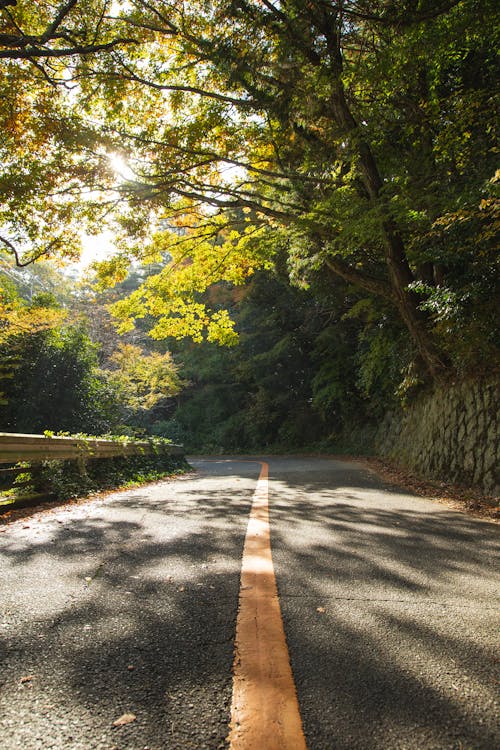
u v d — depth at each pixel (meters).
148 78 10.19
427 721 1.70
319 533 4.84
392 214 8.85
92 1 8.22
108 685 1.91
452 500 7.74
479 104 7.48
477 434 8.99
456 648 2.28
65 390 17.92
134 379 24.69
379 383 18.34
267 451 30.12
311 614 2.68
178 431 35.75
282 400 29.11
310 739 1.59
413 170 9.52
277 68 8.91
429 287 9.59
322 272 17.16
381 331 15.76
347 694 1.86
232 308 32.62
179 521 5.43
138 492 8.44
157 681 1.94
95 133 9.11
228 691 1.87
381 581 3.30
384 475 12.20
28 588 3.04
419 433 12.63
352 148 9.55
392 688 1.91
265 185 12.87
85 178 9.63
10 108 8.40
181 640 2.32
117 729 1.64
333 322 24.14
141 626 2.48
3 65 8.02
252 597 2.93
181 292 15.52
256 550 4.08
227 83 9.62
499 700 1.84
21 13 8.00
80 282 14.06
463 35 7.88
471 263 8.61
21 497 6.23
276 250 14.48
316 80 8.71
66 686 1.90
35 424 16.98
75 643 2.28
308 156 11.45
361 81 8.59
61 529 4.93
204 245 14.84
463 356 9.43
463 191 8.20
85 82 9.43
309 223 10.57
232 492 8.43
